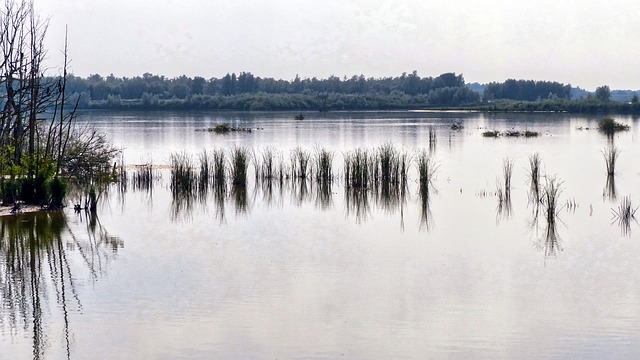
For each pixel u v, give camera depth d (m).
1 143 43.19
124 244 30.62
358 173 47.62
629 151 72.81
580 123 129.38
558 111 186.62
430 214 38.31
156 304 22.47
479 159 65.56
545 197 43.16
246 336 19.89
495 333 20.22
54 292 23.75
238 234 32.97
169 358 18.41
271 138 91.31
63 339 19.64
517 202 42.03
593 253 29.52
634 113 171.38
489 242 31.48
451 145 80.56
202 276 25.64
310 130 108.69
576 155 68.81
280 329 20.41
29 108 44.50
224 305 22.42
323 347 19.22
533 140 87.94
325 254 29.06
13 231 32.97
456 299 23.27
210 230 33.84
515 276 25.98
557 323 21.05
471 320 21.30
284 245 30.62
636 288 24.48
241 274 25.89
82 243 30.78
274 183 50.22
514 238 32.31
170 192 45.94
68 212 37.75
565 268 27.17
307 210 39.62
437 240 31.86
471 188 47.84
